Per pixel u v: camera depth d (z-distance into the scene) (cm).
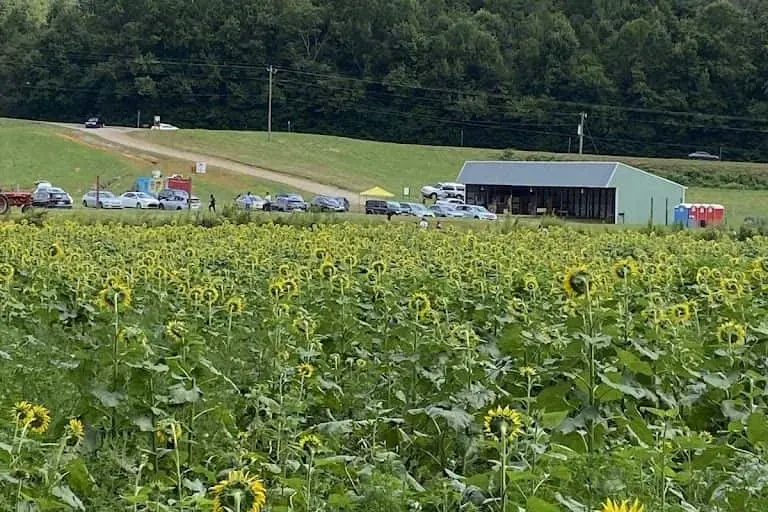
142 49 17825
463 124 17775
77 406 1149
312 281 2144
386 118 17925
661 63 17425
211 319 1652
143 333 1235
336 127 17950
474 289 1981
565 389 1114
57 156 12000
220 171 12069
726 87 17275
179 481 893
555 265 2591
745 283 1936
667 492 924
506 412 859
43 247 2978
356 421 1199
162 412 1114
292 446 1053
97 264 2556
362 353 1486
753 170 14512
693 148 17150
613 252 3406
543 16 19088
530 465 930
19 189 10138
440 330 1440
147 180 10125
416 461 1151
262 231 4122
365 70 18125
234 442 1081
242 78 17888
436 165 14300
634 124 17288
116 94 17625
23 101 17988
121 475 1061
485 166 10806
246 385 1416
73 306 1848
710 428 1184
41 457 1004
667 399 1152
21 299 2038
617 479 915
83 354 1173
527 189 10381
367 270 2336
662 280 2106
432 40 18075
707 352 1342
